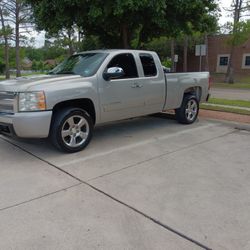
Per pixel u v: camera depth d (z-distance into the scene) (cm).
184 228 329
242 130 766
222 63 3438
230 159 546
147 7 838
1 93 552
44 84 533
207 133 733
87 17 884
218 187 429
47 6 877
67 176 471
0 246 301
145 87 684
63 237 314
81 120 580
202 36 3081
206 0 977
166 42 3206
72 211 366
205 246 298
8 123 532
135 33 1121
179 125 819
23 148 611
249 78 3231
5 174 481
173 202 386
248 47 3231
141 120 885
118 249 295
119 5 790
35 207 376
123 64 652
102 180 455
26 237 315
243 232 320
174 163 526
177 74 770
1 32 3275
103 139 676
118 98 633
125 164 521
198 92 860
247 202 385
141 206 377
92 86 584
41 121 520
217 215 354
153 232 322
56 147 579
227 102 1225
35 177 468
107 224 338
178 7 893
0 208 374
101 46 1166
